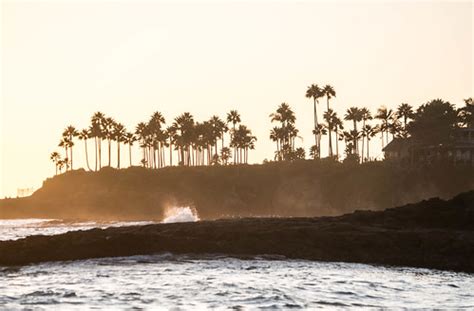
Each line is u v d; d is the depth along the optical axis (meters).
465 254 76.38
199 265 73.50
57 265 75.12
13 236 146.25
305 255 79.12
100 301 51.62
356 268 72.81
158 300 52.03
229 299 52.47
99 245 79.81
